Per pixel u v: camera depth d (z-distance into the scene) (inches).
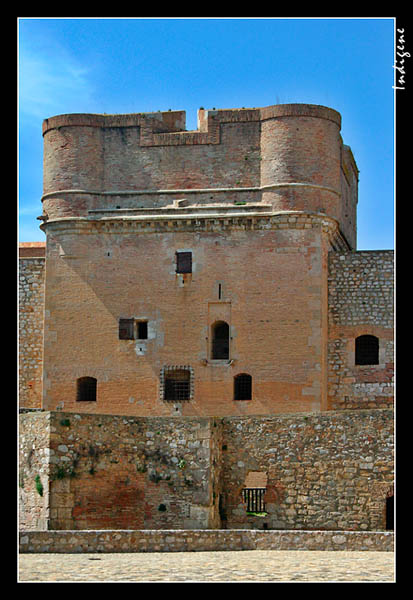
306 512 1332.4
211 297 1956.2
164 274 1980.8
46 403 1988.2
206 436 1334.9
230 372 1927.9
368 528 1305.4
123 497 1333.7
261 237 1956.2
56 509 1277.1
